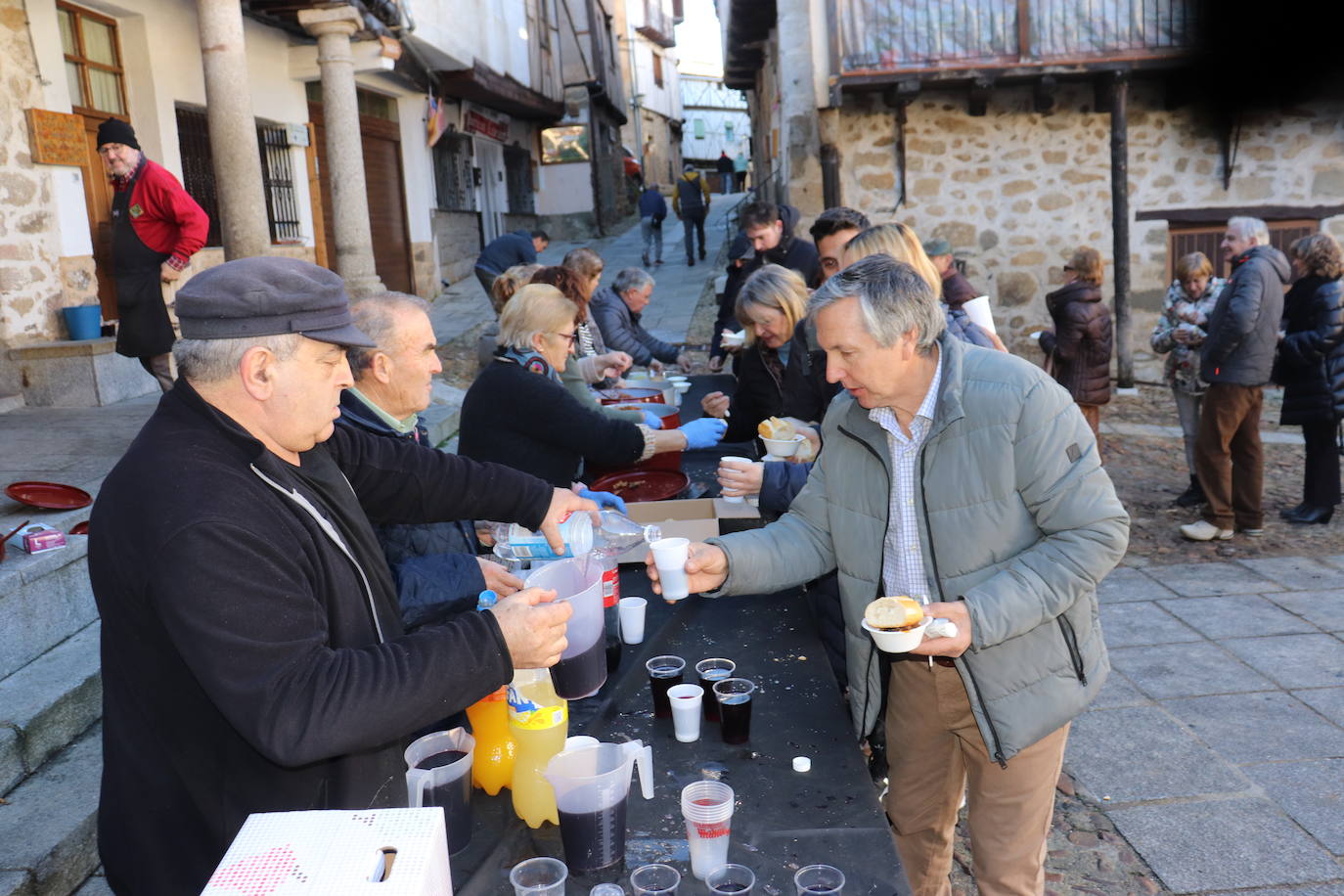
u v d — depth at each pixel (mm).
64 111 6363
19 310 5949
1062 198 9383
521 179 18562
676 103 32344
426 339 2230
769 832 1526
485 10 13242
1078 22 8406
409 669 1269
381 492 1871
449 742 1606
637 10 26453
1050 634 1948
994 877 2086
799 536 2174
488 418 3021
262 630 1241
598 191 19484
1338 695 3730
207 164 8336
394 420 2264
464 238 15062
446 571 1934
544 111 16938
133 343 5141
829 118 8953
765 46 13156
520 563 2164
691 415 4660
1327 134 9164
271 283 1345
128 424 5359
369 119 11836
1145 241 9547
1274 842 2871
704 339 10422
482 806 1633
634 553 2652
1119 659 4141
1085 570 1818
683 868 1446
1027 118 9258
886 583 2098
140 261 5055
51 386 5887
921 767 2213
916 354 1895
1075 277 6234
